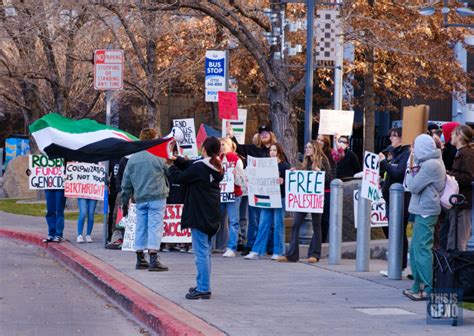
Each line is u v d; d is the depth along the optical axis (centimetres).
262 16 2789
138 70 3081
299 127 4938
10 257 1800
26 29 2747
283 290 1248
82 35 2831
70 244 1898
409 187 1133
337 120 1803
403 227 1372
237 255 1716
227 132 1762
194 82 3709
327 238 1770
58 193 1928
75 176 1908
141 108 4522
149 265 1483
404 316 1041
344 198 1831
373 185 1384
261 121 4409
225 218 1753
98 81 1800
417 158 1132
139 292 1227
